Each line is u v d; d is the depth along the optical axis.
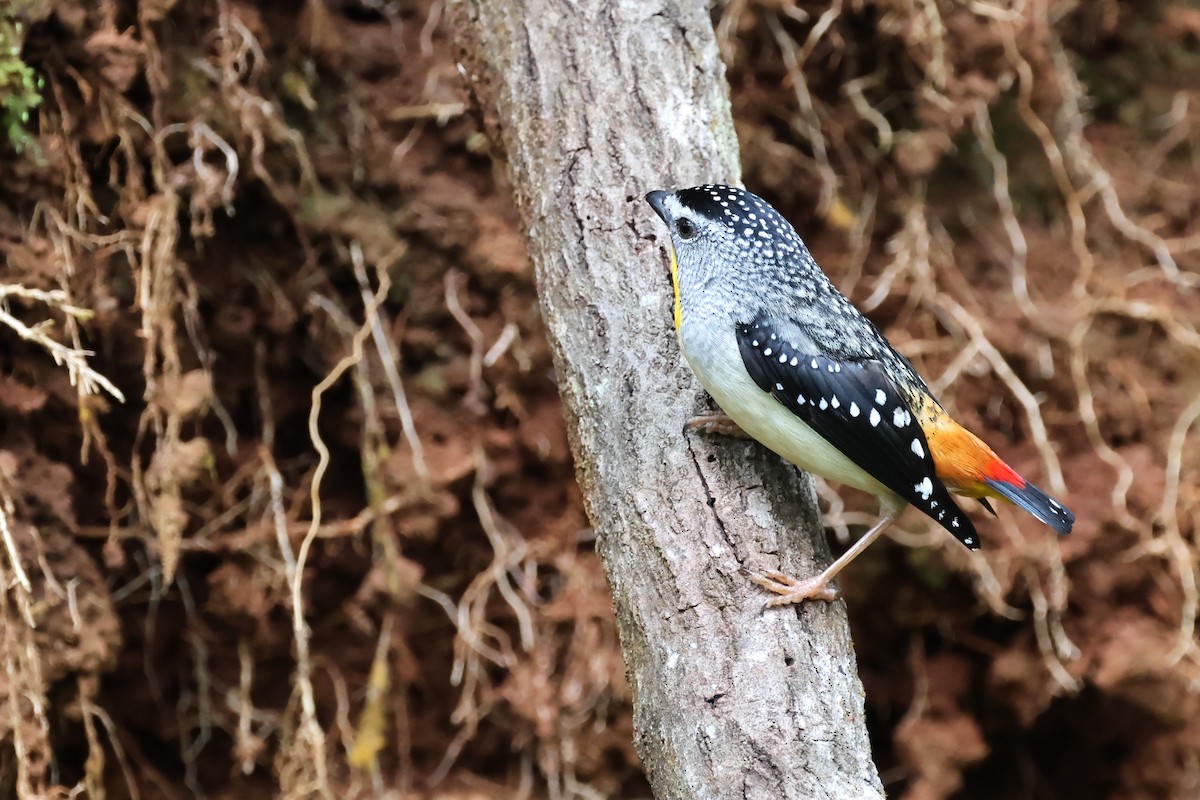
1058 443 10.66
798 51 10.49
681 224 6.31
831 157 10.72
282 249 9.59
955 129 10.52
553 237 6.79
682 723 5.28
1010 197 11.21
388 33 10.29
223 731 9.66
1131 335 10.98
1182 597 10.35
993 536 10.20
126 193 8.54
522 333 10.16
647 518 5.88
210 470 9.05
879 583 10.48
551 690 9.90
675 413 6.21
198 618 9.38
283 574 9.27
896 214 10.82
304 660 8.84
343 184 9.88
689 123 7.02
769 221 6.45
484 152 10.23
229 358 9.52
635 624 5.73
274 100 9.59
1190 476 10.59
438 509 9.77
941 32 10.27
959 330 10.51
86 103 8.38
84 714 8.28
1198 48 11.83
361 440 9.84
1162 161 11.65
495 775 10.26
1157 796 10.60
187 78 8.80
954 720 10.63
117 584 9.01
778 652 5.40
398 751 10.02
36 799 7.53
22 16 7.95
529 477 10.25
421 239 10.06
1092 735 10.94
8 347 8.28
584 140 6.92
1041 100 10.98
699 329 6.13
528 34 7.27
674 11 7.34
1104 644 10.34
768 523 5.87
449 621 10.16
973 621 10.62
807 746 5.10
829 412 6.18
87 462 8.72
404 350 10.05
